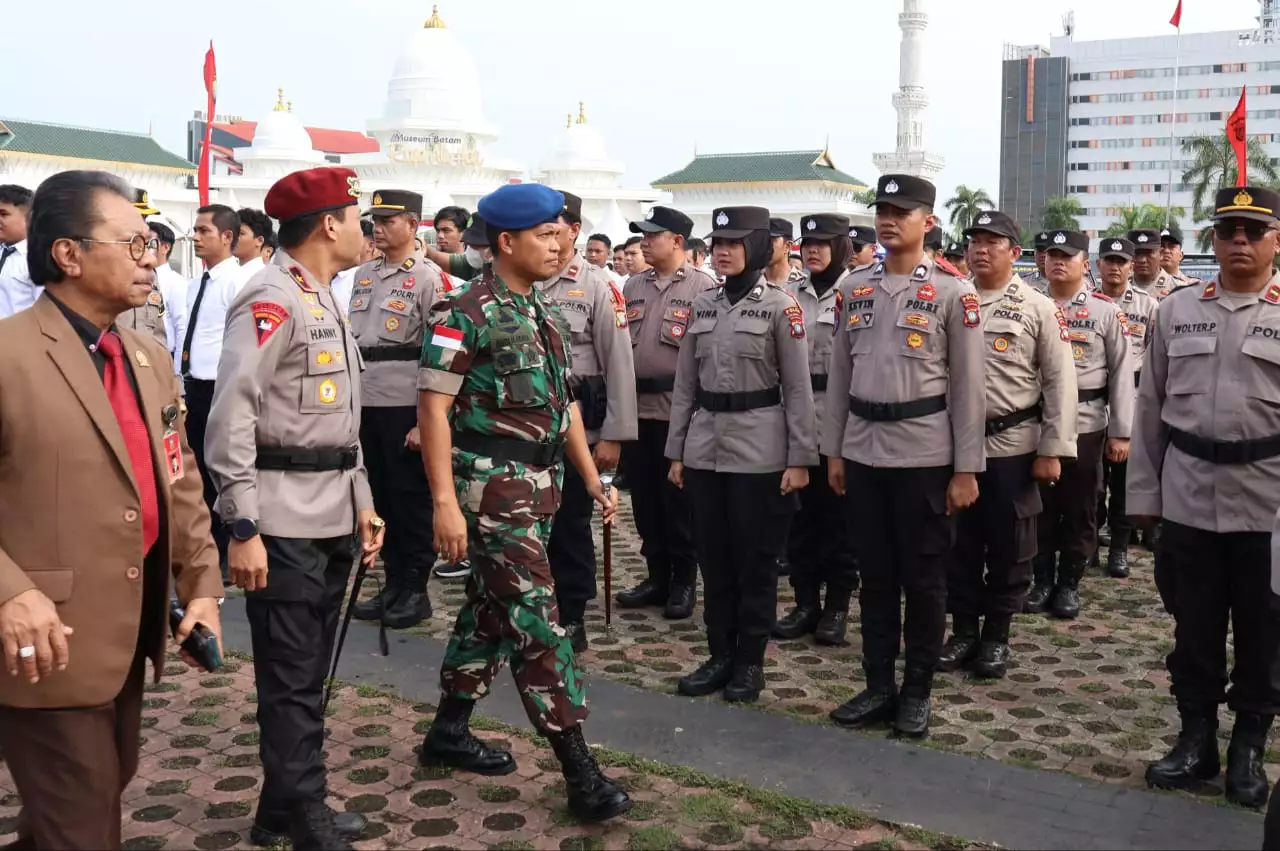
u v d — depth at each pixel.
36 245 2.42
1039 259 7.41
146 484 2.52
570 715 3.42
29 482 2.35
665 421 6.01
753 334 4.55
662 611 6.10
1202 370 3.83
